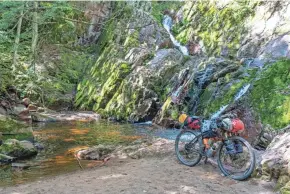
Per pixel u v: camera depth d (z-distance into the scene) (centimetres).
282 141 619
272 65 1002
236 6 1580
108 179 604
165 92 1505
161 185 556
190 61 1589
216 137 631
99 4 2236
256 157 618
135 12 2052
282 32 1266
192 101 1298
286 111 844
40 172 735
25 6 1358
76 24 2200
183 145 720
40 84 1716
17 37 1370
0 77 1412
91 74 1941
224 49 1502
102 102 1702
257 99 926
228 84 1159
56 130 1257
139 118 1467
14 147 853
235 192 527
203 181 575
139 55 1714
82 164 780
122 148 846
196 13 1836
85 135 1164
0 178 696
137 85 1559
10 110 1376
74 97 1894
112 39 2034
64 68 1853
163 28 1909
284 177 537
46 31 2039
